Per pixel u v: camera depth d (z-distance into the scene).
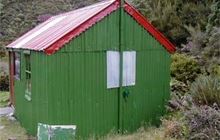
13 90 14.68
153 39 11.62
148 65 11.57
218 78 10.31
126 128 11.14
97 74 10.45
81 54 10.09
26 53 11.42
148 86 11.61
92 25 10.23
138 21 11.19
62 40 9.71
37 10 32.75
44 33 11.85
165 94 12.02
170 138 8.52
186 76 15.54
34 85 10.70
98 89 10.50
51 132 9.60
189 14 20.59
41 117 10.15
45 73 9.69
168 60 12.04
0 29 30.47
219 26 17.36
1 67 22.67
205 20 19.86
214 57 16.00
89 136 10.38
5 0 33.44
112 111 10.84
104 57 10.56
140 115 11.45
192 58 16.22
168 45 11.92
